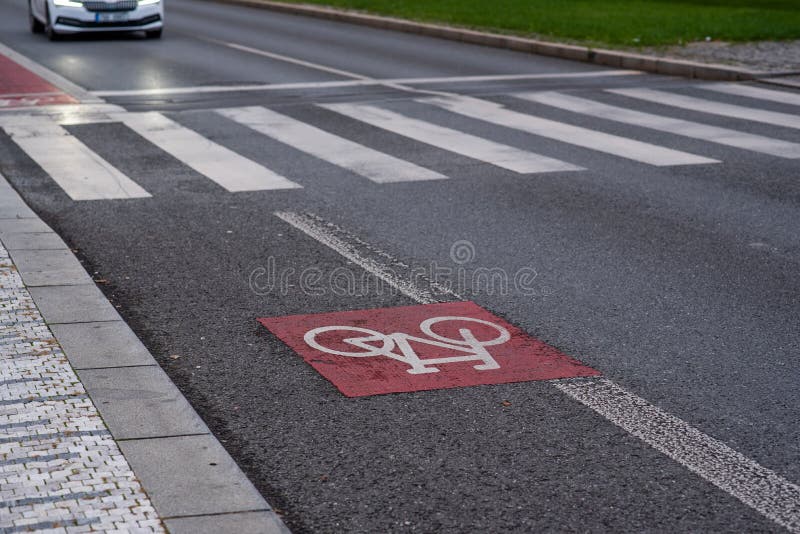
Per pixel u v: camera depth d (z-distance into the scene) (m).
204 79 15.92
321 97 14.43
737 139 11.79
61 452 4.44
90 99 13.98
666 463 4.51
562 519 4.07
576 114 13.30
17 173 9.88
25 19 25.69
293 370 5.48
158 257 7.40
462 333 6.00
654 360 5.64
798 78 15.84
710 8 25.80
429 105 13.88
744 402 5.13
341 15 25.88
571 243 7.84
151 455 4.44
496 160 10.66
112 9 20.70
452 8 25.75
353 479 4.38
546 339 5.93
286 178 9.81
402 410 5.01
